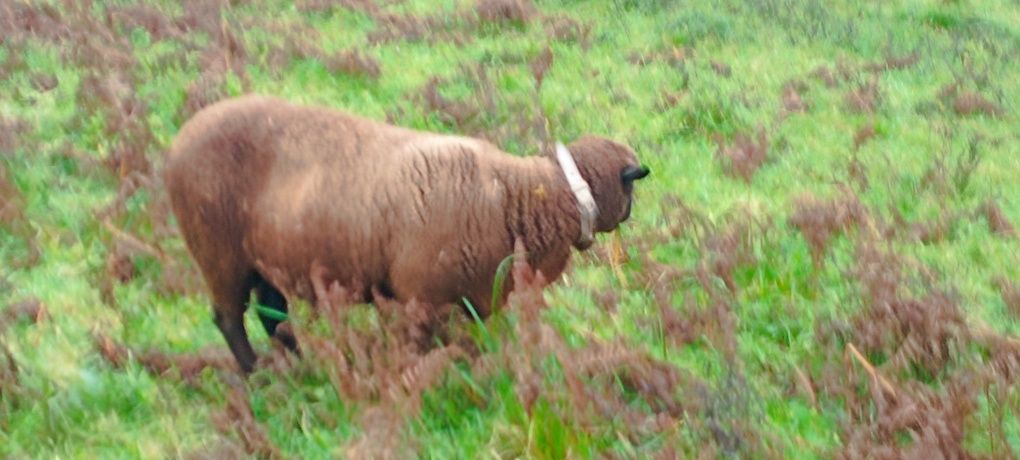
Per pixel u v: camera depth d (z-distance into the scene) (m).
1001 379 9.56
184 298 11.05
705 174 15.04
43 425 8.74
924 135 16.86
